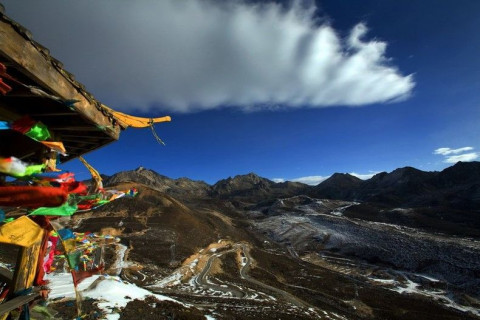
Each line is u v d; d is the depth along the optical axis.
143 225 116.81
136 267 72.25
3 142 5.09
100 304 23.66
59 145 4.34
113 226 109.00
